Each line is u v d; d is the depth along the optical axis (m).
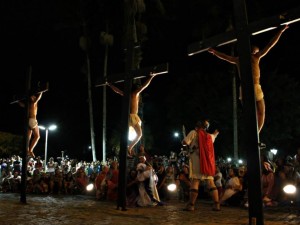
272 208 10.57
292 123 32.84
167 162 22.31
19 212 9.02
